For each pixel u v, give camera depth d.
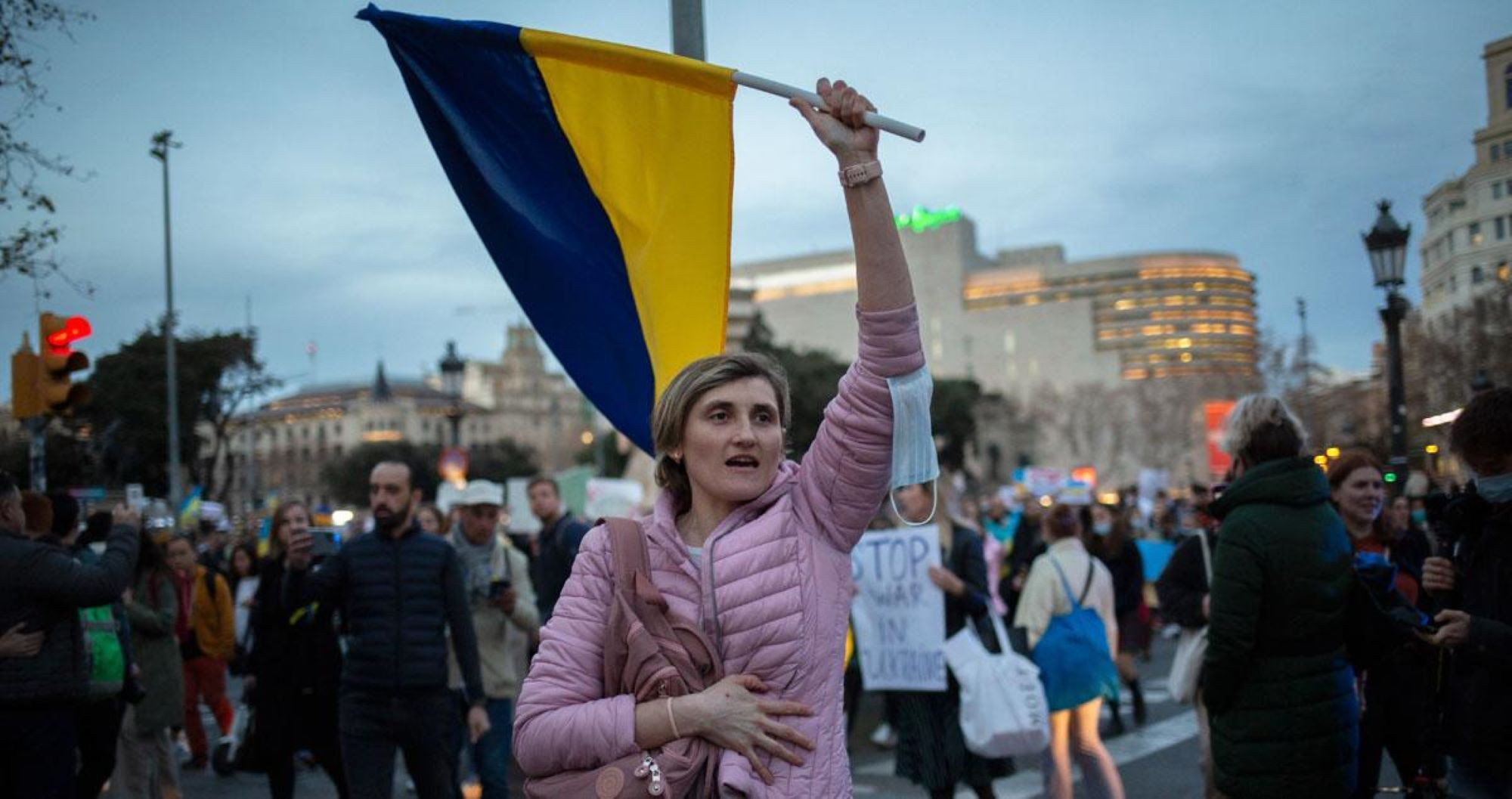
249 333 42.41
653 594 2.61
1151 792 8.35
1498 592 3.85
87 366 9.58
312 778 10.29
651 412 3.80
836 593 2.69
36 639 5.16
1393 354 13.13
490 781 8.27
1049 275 174.38
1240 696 4.04
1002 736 6.56
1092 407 117.56
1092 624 7.12
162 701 8.31
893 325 2.62
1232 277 176.25
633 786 2.42
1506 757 3.82
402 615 6.10
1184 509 22.84
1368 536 5.48
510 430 165.50
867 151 2.62
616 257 3.84
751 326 78.44
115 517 5.70
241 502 75.00
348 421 146.50
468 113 3.91
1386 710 5.16
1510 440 3.84
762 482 2.72
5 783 5.22
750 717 2.45
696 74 3.64
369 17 3.88
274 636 7.58
